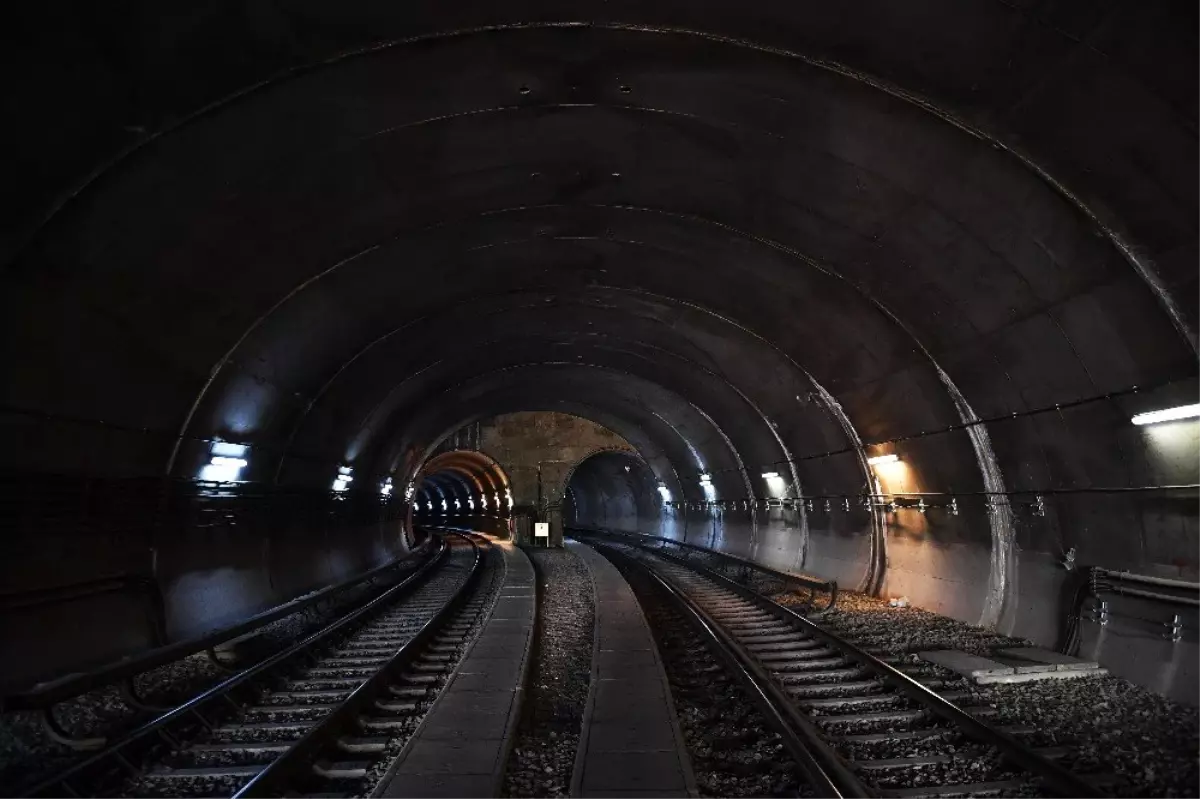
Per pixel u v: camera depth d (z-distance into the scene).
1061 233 6.89
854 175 8.09
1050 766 5.22
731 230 10.71
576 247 12.53
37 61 5.02
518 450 35.84
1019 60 5.61
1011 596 10.53
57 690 6.11
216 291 8.77
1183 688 7.22
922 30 5.75
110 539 8.87
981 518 11.15
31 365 6.81
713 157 8.74
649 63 7.00
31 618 7.48
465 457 37.69
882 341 11.08
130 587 9.16
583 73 7.16
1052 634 9.34
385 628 13.33
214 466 11.02
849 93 6.88
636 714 6.96
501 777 5.45
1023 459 9.70
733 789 5.45
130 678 7.45
